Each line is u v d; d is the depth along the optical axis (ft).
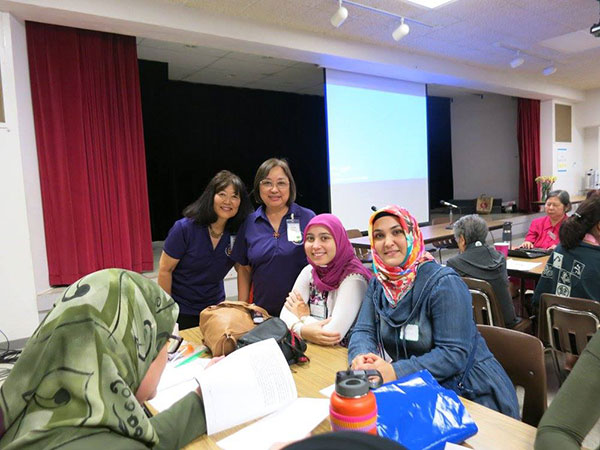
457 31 14.90
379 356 4.50
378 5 12.44
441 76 18.99
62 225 11.11
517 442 3.05
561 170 26.20
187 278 7.29
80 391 2.01
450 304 4.20
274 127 25.43
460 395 4.18
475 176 29.09
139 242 12.61
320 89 24.23
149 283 2.67
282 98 25.34
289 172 6.91
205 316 5.06
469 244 7.97
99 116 11.68
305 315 5.59
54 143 10.99
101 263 11.84
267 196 6.77
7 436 2.01
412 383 3.36
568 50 17.53
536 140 25.49
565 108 26.25
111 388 2.10
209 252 7.16
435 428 2.94
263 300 6.93
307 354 4.81
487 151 28.19
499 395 4.16
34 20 10.41
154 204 19.99
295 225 6.81
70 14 10.15
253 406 3.42
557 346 7.06
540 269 9.34
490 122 27.84
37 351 2.08
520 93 23.34
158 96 18.03
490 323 7.45
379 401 3.10
